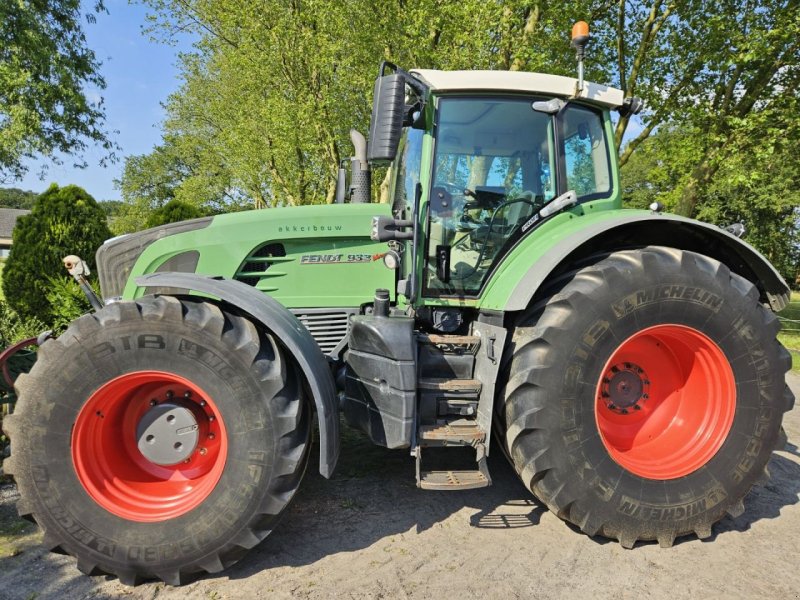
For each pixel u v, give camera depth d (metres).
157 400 2.42
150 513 2.25
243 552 2.29
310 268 3.20
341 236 3.18
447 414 2.65
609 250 2.85
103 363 2.21
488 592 2.18
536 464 2.44
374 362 2.58
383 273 3.23
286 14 11.16
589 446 2.46
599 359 2.48
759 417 2.61
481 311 2.92
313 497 3.02
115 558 2.18
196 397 2.41
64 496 2.18
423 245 2.91
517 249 2.96
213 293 2.37
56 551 2.24
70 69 11.71
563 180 3.01
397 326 2.55
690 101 9.53
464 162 2.96
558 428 2.44
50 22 11.62
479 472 2.53
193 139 25.88
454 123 2.92
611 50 10.09
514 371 2.54
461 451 3.51
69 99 11.50
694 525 2.55
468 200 2.97
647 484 2.51
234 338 2.27
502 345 2.54
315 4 9.98
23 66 11.03
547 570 2.34
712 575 2.32
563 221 3.03
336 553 2.47
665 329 2.56
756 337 2.60
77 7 11.85
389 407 2.51
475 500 3.00
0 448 3.37
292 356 2.50
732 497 2.60
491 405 2.52
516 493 3.10
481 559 2.42
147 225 9.97
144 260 3.17
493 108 2.94
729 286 2.59
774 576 2.32
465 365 2.75
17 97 10.91
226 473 2.23
